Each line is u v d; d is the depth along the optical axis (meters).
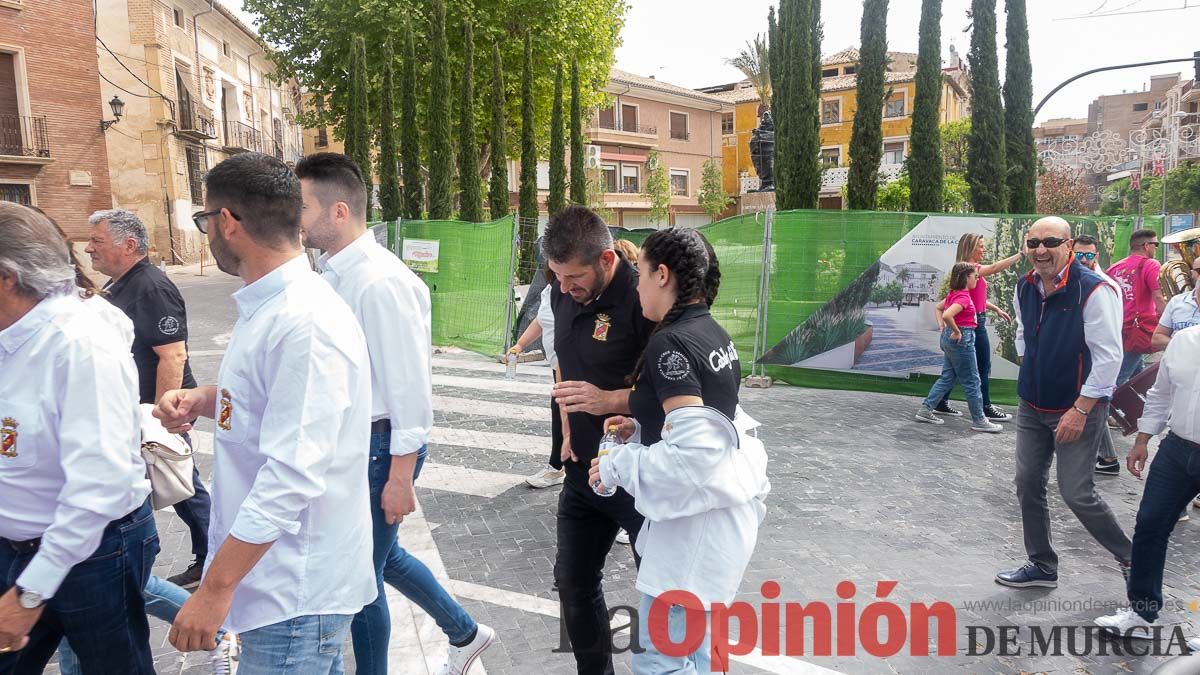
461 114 16.09
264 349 1.82
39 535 2.05
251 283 1.92
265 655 1.87
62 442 1.94
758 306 9.23
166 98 27.19
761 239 9.16
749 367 9.44
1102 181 47.22
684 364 2.16
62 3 22.41
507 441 6.89
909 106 40.78
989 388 7.68
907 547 4.48
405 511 2.59
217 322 14.67
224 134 33.41
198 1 29.73
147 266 3.67
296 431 1.77
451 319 11.98
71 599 2.10
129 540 2.19
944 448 6.56
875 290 8.65
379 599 2.68
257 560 1.75
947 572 4.15
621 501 2.64
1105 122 82.38
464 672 3.02
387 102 15.94
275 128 41.50
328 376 1.83
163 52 27.12
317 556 1.90
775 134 11.05
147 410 2.78
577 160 18.52
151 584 2.76
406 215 16.22
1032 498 3.90
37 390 1.96
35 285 1.96
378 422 2.60
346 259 2.60
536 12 20.98
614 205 41.97
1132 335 6.62
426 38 19.45
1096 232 8.09
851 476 5.77
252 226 1.86
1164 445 3.31
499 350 11.16
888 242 8.53
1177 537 4.66
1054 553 3.94
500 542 4.61
